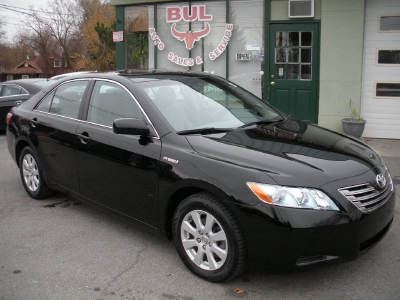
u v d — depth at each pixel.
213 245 3.33
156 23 9.94
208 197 3.32
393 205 3.53
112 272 3.62
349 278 3.44
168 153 3.61
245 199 3.09
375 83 8.70
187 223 3.50
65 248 4.09
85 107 4.57
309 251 3.01
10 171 6.91
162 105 3.99
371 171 3.40
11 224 4.69
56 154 4.81
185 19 9.66
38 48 53.56
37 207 5.20
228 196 3.16
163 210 3.66
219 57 9.55
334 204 3.04
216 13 9.42
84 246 4.12
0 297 3.29
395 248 3.94
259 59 9.25
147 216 3.83
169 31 9.88
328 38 8.69
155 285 3.41
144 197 3.81
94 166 4.30
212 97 4.39
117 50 10.33
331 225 3.00
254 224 3.07
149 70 4.86
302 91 9.05
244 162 3.27
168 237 3.77
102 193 4.28
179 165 3.50
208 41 9.58
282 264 3.05
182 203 3.52
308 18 8.76
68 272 3.64
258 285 3.36
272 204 3.02
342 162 3.37
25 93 10.56
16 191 5.83
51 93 5.19
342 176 3.20
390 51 8.54
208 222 3.34
